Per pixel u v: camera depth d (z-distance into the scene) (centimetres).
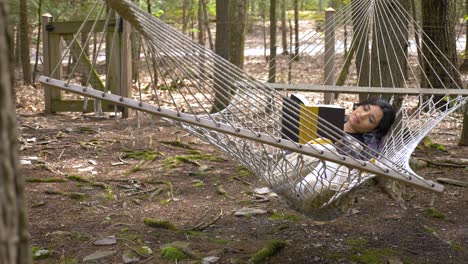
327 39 562
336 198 282
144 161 527
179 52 242
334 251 330
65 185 451
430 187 254
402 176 253
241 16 802
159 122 708
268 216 392
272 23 930
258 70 1278
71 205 406
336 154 250
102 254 316
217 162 529
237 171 498
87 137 620
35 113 771
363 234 359
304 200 287
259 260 312
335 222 380
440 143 617
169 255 313
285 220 383
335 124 316
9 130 98
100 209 400
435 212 393
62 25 744
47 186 446
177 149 573
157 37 237
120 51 714
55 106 762
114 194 432
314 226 372
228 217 389
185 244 331
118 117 749
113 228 362
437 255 327
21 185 103
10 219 98
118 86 721
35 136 622
